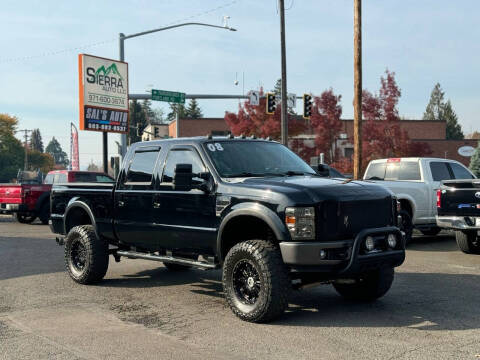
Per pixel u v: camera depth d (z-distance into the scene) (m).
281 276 5.75
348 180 6.45
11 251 11.87
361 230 5.86
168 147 7.30
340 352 4.88
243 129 37.62
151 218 7.26
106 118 28.38
